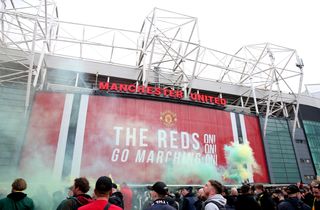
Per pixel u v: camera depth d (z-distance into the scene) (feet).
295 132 163.22
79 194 20.06
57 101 106.42
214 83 163.94
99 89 116.57
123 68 145.79
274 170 138.00
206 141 121.90
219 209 20.34
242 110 151.74
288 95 181.06
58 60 134.31
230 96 169.48
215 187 22.08
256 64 153.89
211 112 129.80
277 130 149.89
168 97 122.93
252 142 134.51
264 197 31.30
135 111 114.93
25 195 22.08
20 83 120.37
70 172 96.02
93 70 139.85
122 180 101.35
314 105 190.19
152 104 119.14
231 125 132.46
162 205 18.52
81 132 103.55
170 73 152.66
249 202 26.81
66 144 99.81
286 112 170.30
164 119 118.01
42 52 106.42
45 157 96.27
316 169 159.43
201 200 32.78
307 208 26.78
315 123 182.19
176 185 106.73
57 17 135.54
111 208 14.33
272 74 147.95
